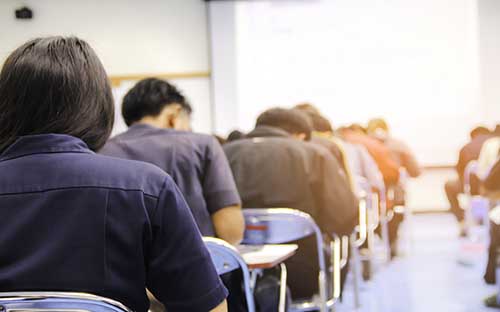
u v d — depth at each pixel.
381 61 8.47
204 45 8.77
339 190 2.96
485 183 3.67
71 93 1.19
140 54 8.77
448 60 8.38
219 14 8.62
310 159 2.95
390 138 6.43
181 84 8.80
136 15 8.77
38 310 1.04
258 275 2.58
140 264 1.12
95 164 1.15
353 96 8.52
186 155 2.16
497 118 8.32
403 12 8.41
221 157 2.22
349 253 4.22
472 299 4.30
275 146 2.93
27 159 1.16
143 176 1.15
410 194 8.48
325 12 8.52
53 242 1.10
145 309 1.15
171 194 1.15
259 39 8.59
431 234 7.19
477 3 8.30
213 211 2.17
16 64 1.19
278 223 2.63
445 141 8.41
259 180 2.88
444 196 8.45
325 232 3.02
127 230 1.11
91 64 1.22
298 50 8.57
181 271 1.13
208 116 8.80
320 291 2.84
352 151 5.00
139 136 2.21
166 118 2.41
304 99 8.57
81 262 1.09
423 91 8.42
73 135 1.20
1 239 1.10
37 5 8.61
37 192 1.12
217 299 1.16
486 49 8.32
